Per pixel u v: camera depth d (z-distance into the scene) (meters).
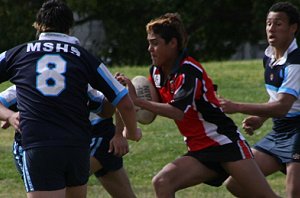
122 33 97.50
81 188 16.45
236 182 19.36
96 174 20.28
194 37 99.75
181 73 17.86
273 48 19.89
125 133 17.06
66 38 16.39
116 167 20.09
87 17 98.19
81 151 16.02
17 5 96.62
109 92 16.31
